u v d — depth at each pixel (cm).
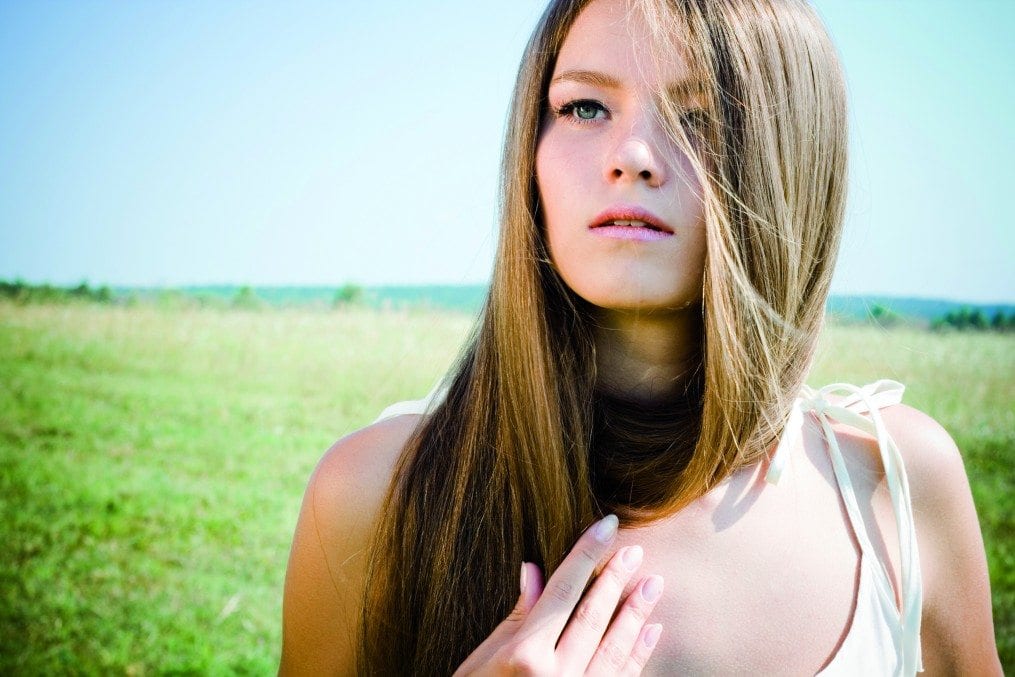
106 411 534
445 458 73
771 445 69
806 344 72
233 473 415
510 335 70
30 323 828
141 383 618
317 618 73
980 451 413
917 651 65
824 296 74
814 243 72
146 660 248
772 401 66
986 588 75
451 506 70
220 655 252
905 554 65
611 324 69
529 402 69
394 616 70
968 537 73
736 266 63
